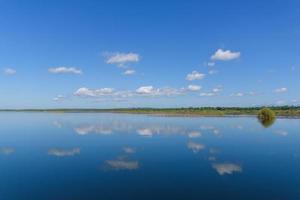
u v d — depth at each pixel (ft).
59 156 91.81
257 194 55.31
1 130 176.35
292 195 54.85
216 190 57.77
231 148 105.19
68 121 266.77
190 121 241.76
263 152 97.81
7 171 72.59
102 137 137.39
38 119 313.32
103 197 54.39
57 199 53.42
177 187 59.77
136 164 80.02
